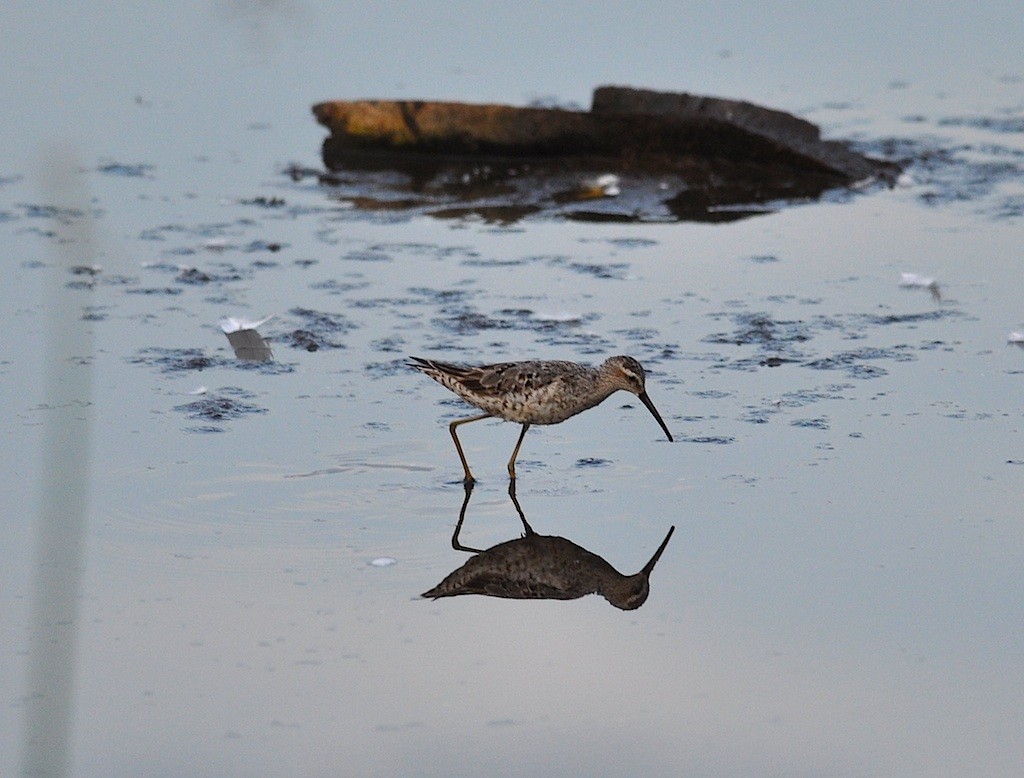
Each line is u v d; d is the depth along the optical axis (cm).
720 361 1463
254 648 961
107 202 1955
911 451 1254
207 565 1072
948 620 991
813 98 2473
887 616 997
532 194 2053
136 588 1035
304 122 2359
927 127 2347
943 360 1455
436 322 1557
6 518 1127
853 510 1153
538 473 1245
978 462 1230
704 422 1327
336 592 1038
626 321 1568
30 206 1909
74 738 860
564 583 1056
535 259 1775
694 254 1795
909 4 2905
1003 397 1362
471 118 2195
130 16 2809
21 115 2291
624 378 1253
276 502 1174
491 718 884
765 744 857
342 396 1380
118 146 2203
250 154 2206
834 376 1422
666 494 1195
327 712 889
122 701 898
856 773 829
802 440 1282
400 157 2231
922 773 828
